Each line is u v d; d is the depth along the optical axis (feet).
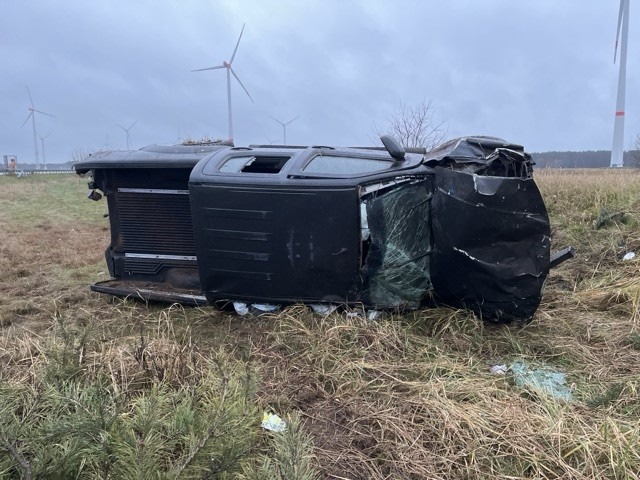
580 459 7.49
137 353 9.80
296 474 5.92
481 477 7.29
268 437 7.84
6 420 6.77
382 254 12.18
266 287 12.81
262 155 13.52
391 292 12.56
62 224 35.96
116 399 7.38
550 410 8.59
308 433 8.37
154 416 6.81
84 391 7.65
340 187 11.91
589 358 10.91
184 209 15.29
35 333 12.39
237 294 13.16
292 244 12.30
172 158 14.66
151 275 15.98
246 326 12.87
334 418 8.84
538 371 10.37
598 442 7.64
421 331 12.25
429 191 12.49
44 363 9.78
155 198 15.44
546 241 11.75
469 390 9.29
